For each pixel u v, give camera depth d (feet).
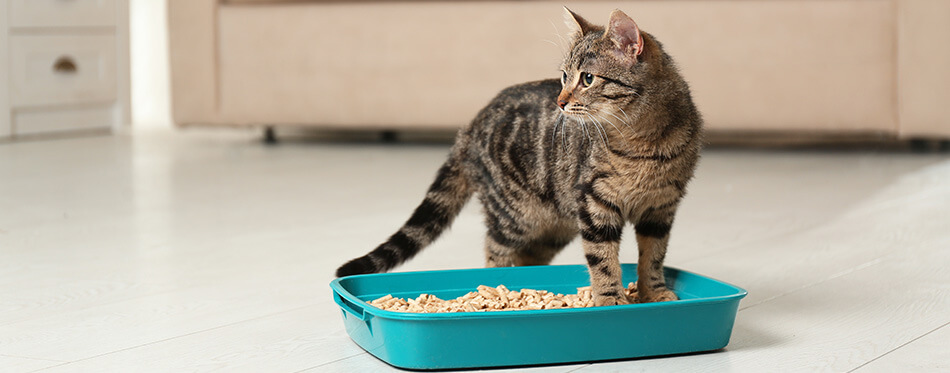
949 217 8.99
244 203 9.80
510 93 7.66
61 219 9.27
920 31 11.96
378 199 9.93
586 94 7.09
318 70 14.02
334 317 7.25
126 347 6.89
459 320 6.55
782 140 14.62
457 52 13.46
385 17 13.65
